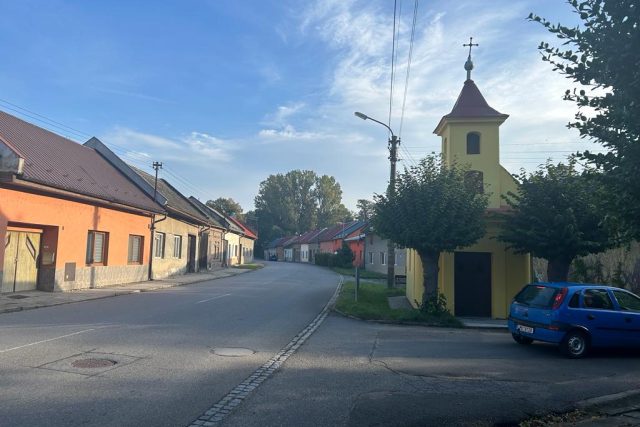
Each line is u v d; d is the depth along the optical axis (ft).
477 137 61.41
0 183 50.03
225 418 18.35
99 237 70.69
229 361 27.81
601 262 55.88
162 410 18.76
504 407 21.20
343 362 29.35
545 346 37.63
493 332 45.50
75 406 18.71
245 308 53.67
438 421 19.15
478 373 27.63
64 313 44.16
